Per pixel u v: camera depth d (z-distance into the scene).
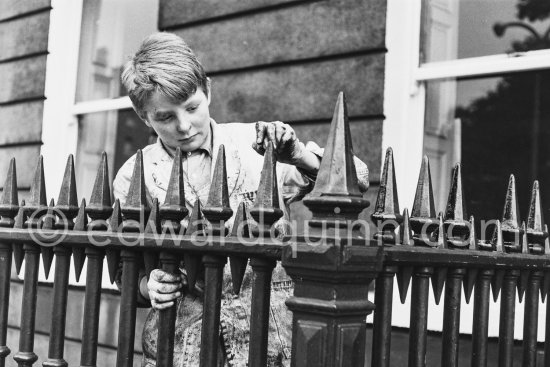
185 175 1.98
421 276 1.43
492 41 3.01
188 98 1.79
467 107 3.05
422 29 3.17
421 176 1.51
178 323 1.89
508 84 2.96
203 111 1.87
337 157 1.26
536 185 1.83
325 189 1.26
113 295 3.94
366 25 3.21
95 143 4.64
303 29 3.43
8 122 4.92
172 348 1.57
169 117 1.83
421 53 3.16
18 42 4.92
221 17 3.77
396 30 3.13
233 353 1.85
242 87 3.65
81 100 4.76
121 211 1.59
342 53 3.28
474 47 3.06
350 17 3.27
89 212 1.66
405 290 1.42
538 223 1.81
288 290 1.90
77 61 4.77
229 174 1.95
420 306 1.43
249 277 1.89
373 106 3.16
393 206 1.40
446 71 3.03
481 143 3.01
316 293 1.25
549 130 2.85
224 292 1.88
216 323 1.46
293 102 3.44
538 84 2.88
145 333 1.96
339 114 1.28
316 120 3.35
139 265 1.61
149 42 1.82
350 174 1.26
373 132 3.14
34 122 4.74
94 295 1.66
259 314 1.38
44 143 4.68
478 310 1.60
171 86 1.74
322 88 3.34
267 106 3.54
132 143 4.44
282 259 1.29
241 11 3.68
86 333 1.66
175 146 1.91
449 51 3.12
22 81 4.86
